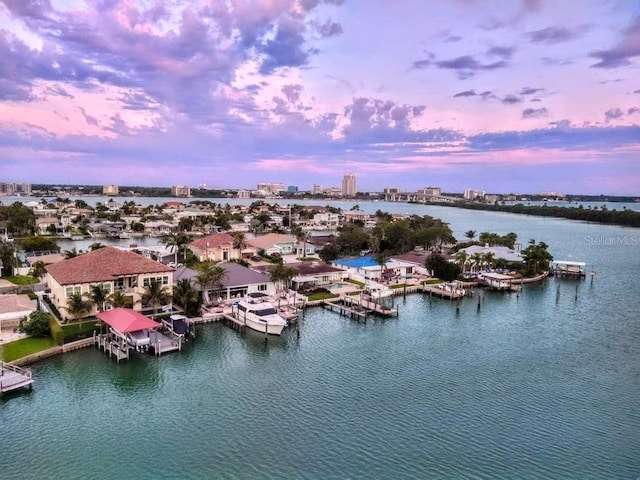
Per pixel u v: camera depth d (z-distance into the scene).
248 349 61.53
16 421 42.16
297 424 42.47
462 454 38.28
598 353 63.44
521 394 49.88
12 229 176.75
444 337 69.25
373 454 38.00
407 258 124.50
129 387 49.44
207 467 35.94
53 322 62.75
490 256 118.31
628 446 40.03
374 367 56.50
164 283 75.19
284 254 136.50
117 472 35.12
